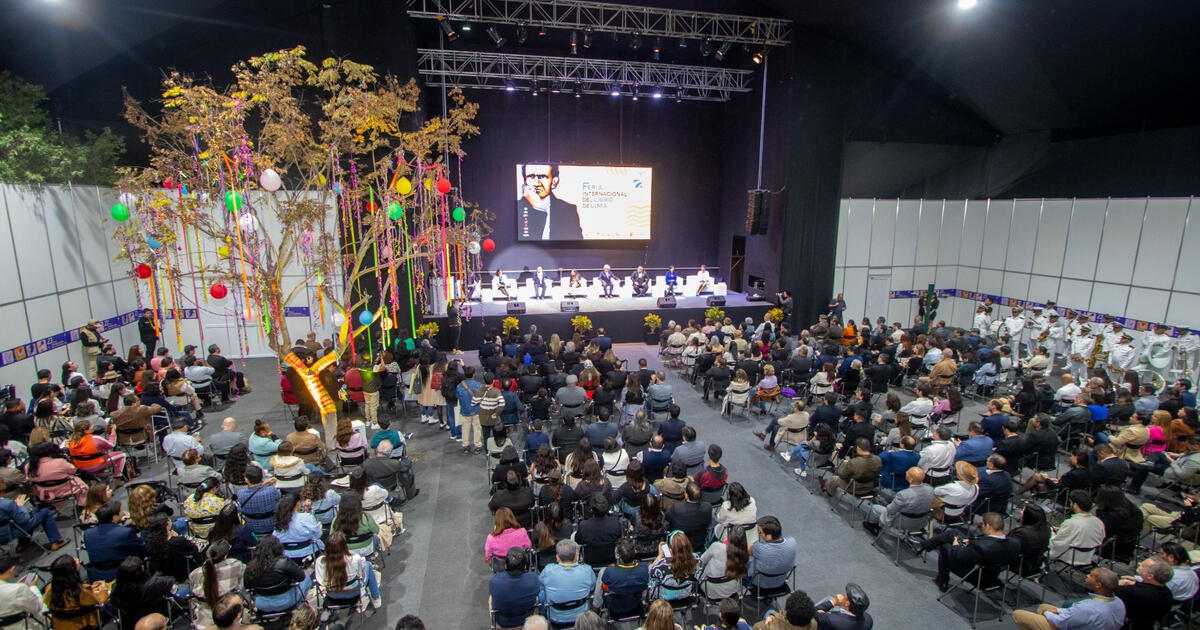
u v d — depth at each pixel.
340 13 14.59
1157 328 13.54
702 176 22.73
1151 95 13.83
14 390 9.82
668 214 22.66
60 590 4.98
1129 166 15.76
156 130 10.28
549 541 5.75
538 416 9.90
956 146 19.86
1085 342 14.52
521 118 20.86
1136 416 8.53
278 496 6.54
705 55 17.33
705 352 13.58
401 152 11.61
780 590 5.84
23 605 4.99
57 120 14.59
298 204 10.30
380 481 7.76
